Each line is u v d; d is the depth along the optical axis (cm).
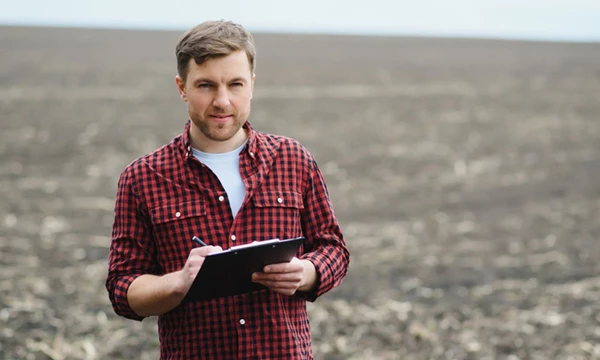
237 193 278
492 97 2381
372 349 580
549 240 937
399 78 2881
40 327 608
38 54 3369
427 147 1605
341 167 1405
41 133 1591
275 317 274
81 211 1034
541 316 653
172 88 2411
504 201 1161
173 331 277
